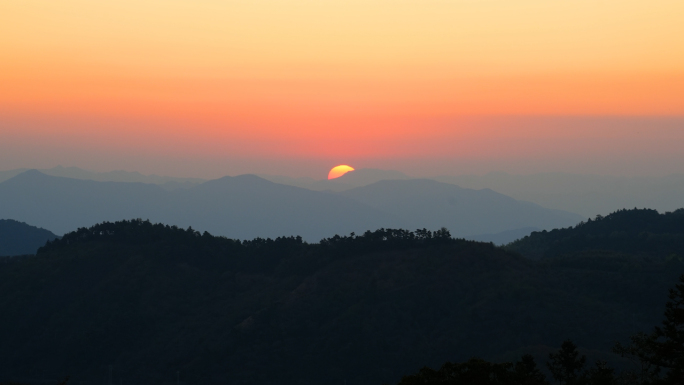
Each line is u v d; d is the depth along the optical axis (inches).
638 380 1818.4
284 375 3944.4
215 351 4138.8
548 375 3260.3
